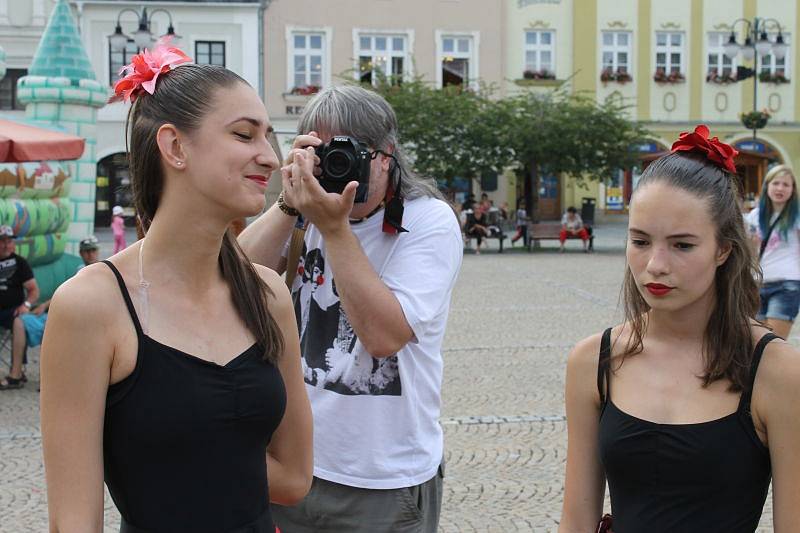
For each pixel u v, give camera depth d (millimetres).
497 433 6121
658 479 1867
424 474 2430
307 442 1914
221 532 1605
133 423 1551
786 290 6641
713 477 1827
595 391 2018
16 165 11000
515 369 8305
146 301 1606
